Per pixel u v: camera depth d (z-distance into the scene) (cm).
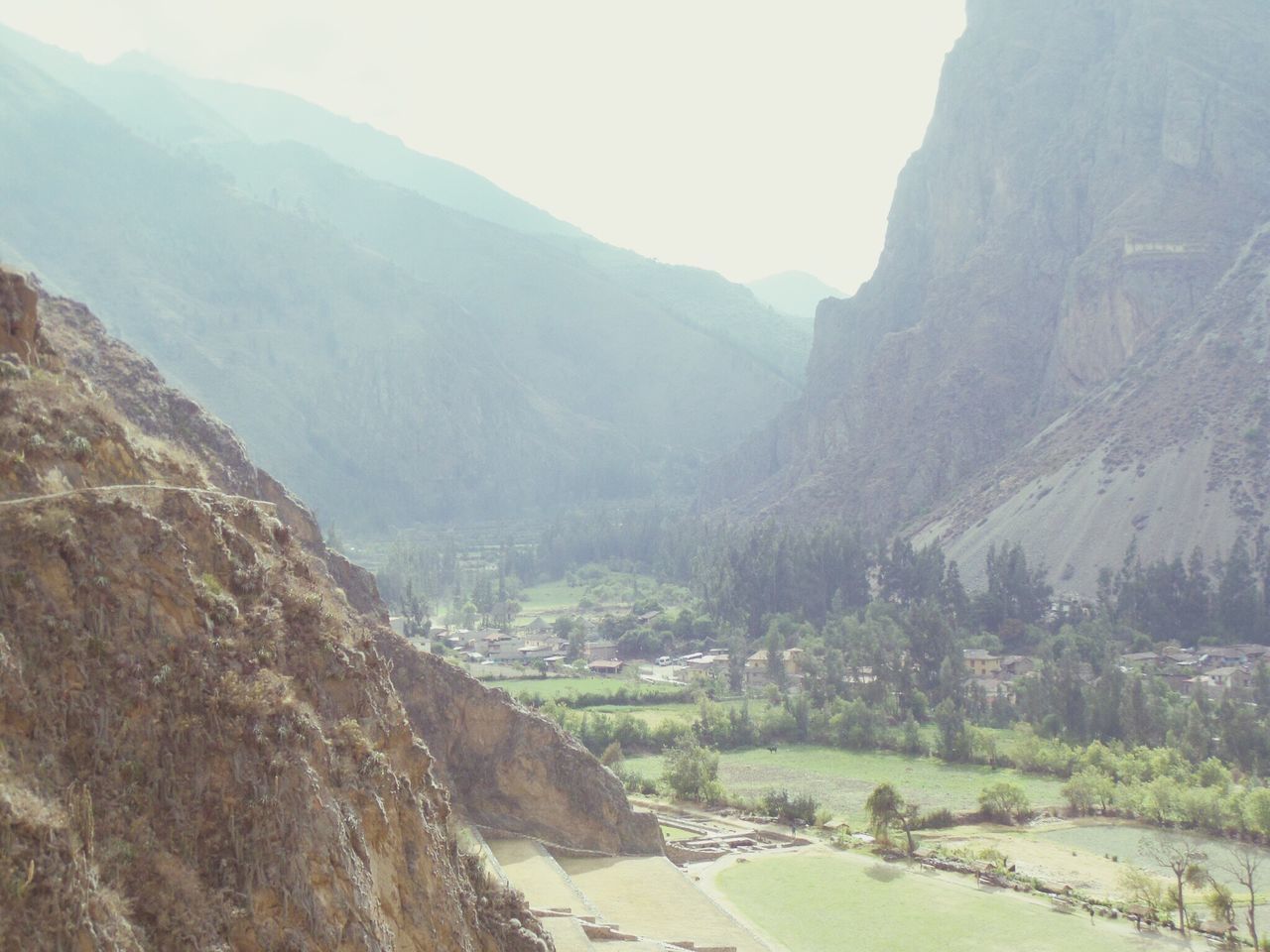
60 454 2934
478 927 3656
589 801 7700
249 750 2769
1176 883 8656
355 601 7575
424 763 3669
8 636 2538
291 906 2647
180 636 2816
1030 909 7888
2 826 2230
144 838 2525
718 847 9481
